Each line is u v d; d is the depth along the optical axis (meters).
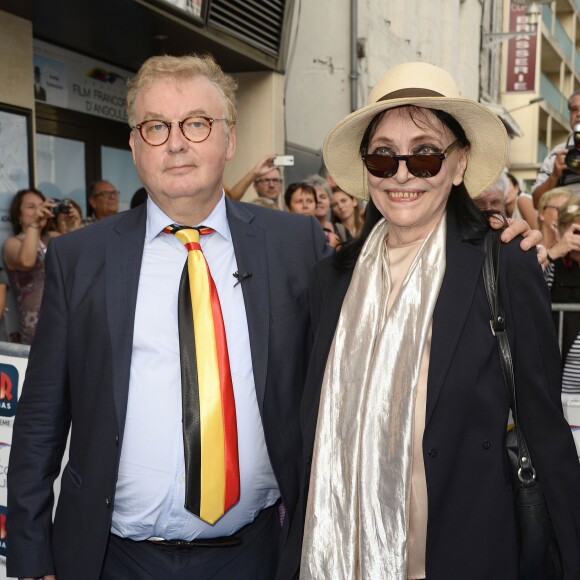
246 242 1.91
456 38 15.93
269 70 7.00
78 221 4.59
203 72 1.82
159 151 1.76
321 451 1.71
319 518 1.69
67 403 1.92
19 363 2.41
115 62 6.25
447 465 1.57
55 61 5.56
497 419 1.60
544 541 1.62
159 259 1.87
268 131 7.07
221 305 1.85
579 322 2.85
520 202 5.27
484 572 1.57
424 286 1.67
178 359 1.79
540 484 1.63
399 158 1.65
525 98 24.66
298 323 1.90
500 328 1.59
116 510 1.82
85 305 1.81
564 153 4.08
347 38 9.78
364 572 1.60
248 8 6.26
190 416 1.72
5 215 4.73
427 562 1.57
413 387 1.61
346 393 1.72
